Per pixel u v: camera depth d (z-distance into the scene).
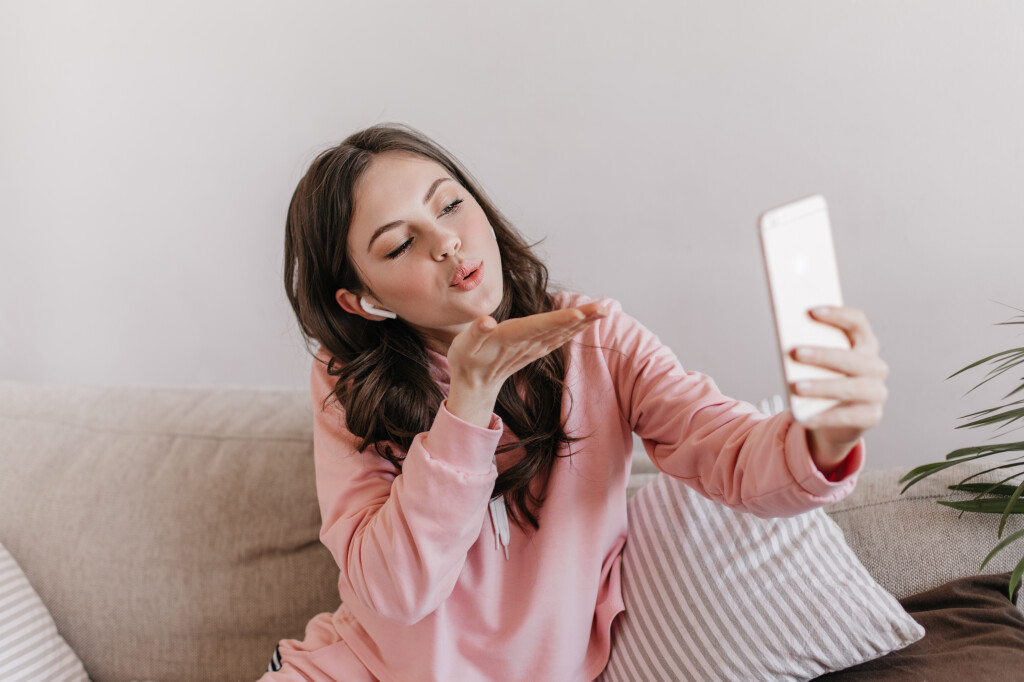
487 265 0.88
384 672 1.01
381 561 0.84
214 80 1.64
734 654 0.93
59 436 1.45
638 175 1.46
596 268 1.53
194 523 1.32
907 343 1.39
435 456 0.81
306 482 1.31
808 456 0.67
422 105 1.53
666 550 1.03
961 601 0.98
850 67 1.30
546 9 1.42
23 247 1.87
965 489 1.02
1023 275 1.30
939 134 1.28
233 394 1.48
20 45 1.73
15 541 1.36
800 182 1.37
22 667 1.22
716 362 1.52
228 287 1.77
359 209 0.89
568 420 1.01
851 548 1.08
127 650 1.31
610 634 1.06
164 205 1.75
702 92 1.38
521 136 1.49
